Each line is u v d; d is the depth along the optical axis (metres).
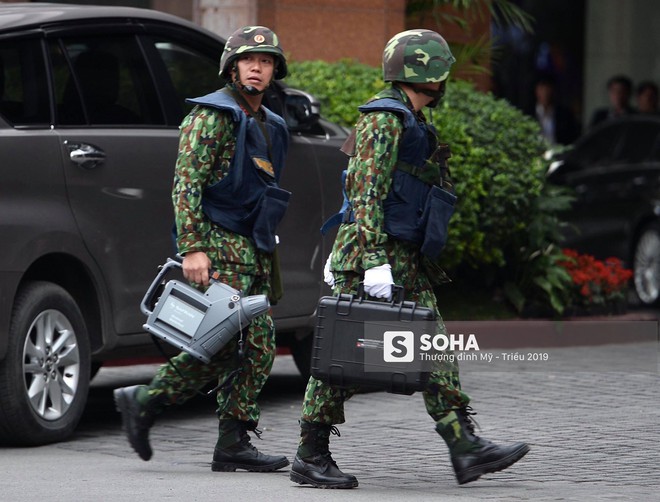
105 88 25.50
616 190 50.22
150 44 26.55
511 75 69.50
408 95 19.48
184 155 20.22
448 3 43.34
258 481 20.44
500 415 26.72
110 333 25.14
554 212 41.31
